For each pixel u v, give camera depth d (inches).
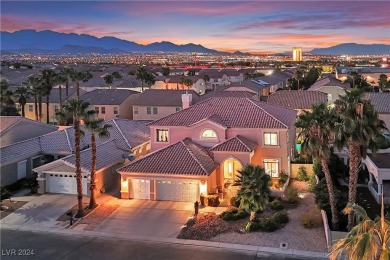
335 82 3344.0
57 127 2172.7
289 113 1860.2
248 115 1679.4
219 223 1245.7
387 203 1354.6
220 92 2903.5
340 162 1604.3
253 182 1178.0
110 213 1354.6
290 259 1014.4
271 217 1254.9
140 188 1482.5
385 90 3981.3
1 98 2842.0
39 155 1790.1
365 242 585.9
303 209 1339.8
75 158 1424.7
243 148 1496.1
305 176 1662.2
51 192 1567.4
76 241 1154.0
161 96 2947.8
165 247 1104.2
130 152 1836.9
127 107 3031.5
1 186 1537.9
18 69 6525.6
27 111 3127.5
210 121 1615.4
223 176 1524.4
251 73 5634.8
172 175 1428.4
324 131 1096.2
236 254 1050.7
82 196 1406.3
